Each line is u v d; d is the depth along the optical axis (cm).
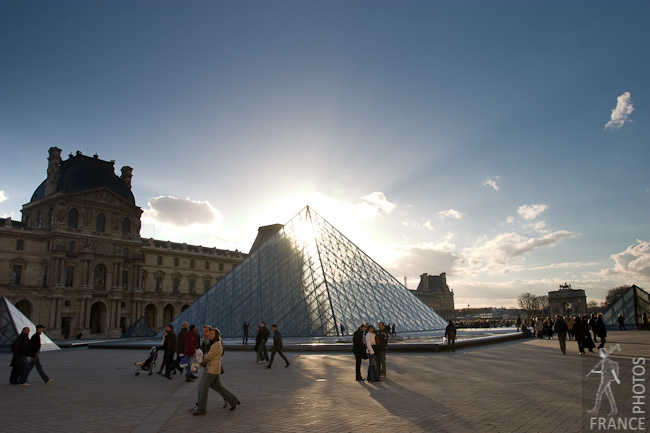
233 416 1370
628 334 5550
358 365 2075
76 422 1307
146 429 1211
